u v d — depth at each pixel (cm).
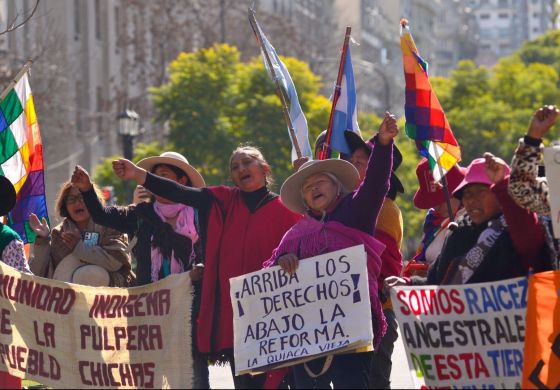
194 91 6006
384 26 10238
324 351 1288
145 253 1514
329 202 1336
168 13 7912
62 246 1594
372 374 1482
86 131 7256
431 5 18038
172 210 1508
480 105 7875
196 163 5947
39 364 1413
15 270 1421
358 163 1527
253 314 1327
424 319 1230
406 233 6956
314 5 10138
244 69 6112
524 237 1195
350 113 1599
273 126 5938
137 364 1395
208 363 1467
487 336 1220
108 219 1502
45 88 5569
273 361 1309
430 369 1232
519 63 8450
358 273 1285
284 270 1311
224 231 1424
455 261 1262
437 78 8362
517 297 1212
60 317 1409
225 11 8494
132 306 1396
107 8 7675
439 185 1584
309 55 9438
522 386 1204
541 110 1152
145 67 8050
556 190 1173
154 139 6888
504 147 7675
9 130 1784
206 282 1417
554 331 1195
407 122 1508
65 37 6738
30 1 5153
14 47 5228
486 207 1245
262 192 1434
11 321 1422
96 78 7506
